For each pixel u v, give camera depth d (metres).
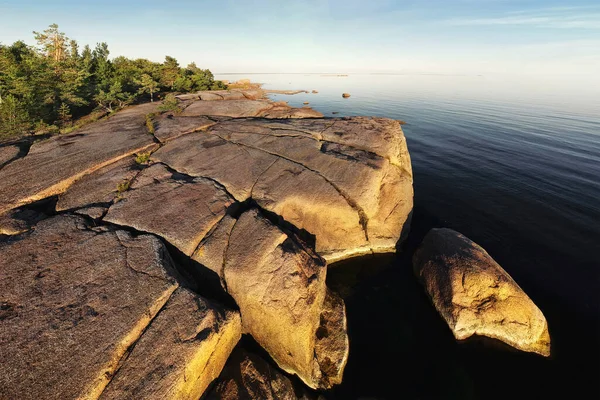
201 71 62.66
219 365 11.46
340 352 13.16
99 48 54.00
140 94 48.28
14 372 8.61
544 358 13.64
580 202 27.98
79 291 11.13
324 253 19.06
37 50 37.75
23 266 12.00
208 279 14.10
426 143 46.97
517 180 32.91
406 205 22.28
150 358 9.53
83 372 8.81
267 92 112.00
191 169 20.22
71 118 33.94
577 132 52.75
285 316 12.39
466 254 16.56
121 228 14.90
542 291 17.77
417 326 15.15
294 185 19.23
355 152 22.50
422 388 12.43
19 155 21.95
